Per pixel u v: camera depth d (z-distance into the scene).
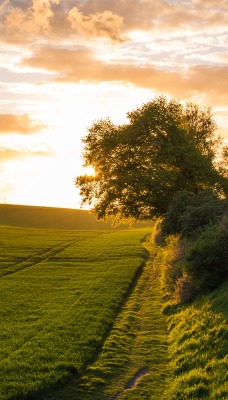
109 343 21.89
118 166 53.81
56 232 107.06
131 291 37.53
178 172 53.34
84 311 29.20
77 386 16.73
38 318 27.83
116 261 56.72
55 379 16.91
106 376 17.69
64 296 35.00
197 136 58.94
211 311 21.20
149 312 28.67
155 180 50.03
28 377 17.27
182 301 27.70
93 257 61.75
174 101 55.66
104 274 46.19
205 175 51.44
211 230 29.56
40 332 24.25
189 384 15.05
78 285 40.03
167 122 52.62
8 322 27.00
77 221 163.38
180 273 33.06
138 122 53.31
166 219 43.16
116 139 53.69
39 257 63.12
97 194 55.75
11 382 16.72
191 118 60.59
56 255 64.38
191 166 51.72
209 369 15.51
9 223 155.25
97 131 57.09
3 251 68.38
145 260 58.50
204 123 60.72
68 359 19.42
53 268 52.72
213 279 25.95
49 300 33.66
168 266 36.03
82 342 21.98
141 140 53.12
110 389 16.33
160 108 54.44
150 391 15.91
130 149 53.47
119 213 56.00
